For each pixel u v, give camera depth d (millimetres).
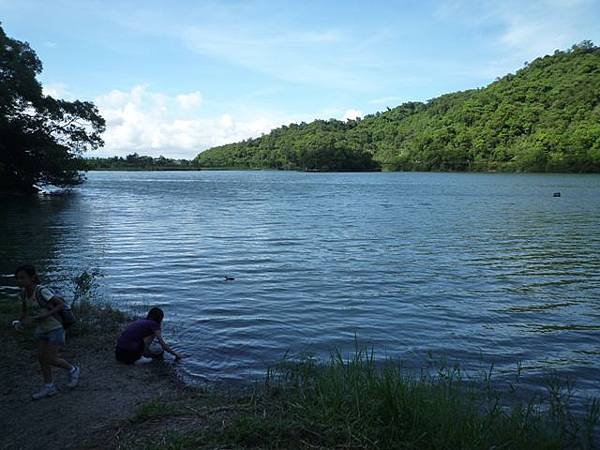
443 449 4582
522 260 17219
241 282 13750
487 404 6191
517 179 89062
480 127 139875
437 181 87875
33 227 25312
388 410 5211
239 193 57406
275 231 24516
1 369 7363
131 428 5477
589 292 13023
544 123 125562
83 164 49938
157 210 36094
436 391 5609
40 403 6328
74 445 5215
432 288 13281
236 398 6324
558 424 5406
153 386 6984
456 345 9062
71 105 46062
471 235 23250
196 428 5324
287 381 6688
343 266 16016
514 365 8133
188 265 16016
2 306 10203
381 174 131125
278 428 5090
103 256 17469
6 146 43188
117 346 7953
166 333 9469
